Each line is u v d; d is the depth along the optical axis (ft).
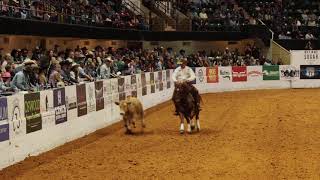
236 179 35.04
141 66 102.06
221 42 147.43
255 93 111.75
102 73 70.08
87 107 58.54
